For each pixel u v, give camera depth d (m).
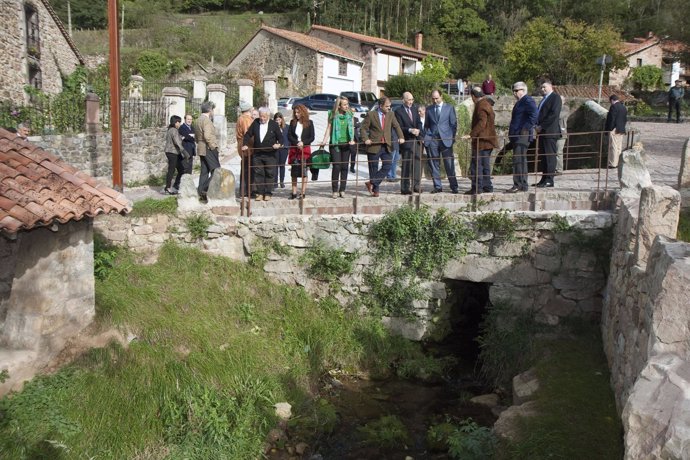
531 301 8.68
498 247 8.78
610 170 12.33
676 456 2.95
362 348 9.16
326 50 37.84
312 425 7.49
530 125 8.98
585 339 8.20
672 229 5.64
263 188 10.30
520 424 6.44
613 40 36.91
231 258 9.99
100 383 6.90
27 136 13.24
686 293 3.72
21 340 6.96
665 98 35.62
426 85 25.88
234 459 6.57
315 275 9.77
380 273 9.48
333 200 9.77
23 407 6.32
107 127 15.70
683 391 3.20
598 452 5.64
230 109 22.00
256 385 7.71
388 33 63.03
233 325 8.82
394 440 7.21
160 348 7.62
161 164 16.59
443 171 14.48
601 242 8.19
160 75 39.91
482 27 59.06
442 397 8.33
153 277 9.07
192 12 70.12
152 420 6.70
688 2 37.00
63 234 7.11
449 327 9.52
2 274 7.11
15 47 19.42
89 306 7.57
